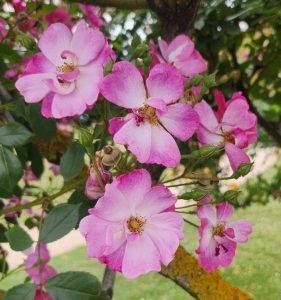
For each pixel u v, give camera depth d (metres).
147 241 0.20
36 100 0.21
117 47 0.58
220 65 0.54
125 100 0.21
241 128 0.25
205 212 0.24
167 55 0.27
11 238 0.22
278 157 1.33
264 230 1.46
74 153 0.23
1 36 0.36
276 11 0.50
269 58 0.57
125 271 0.20
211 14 0.52
